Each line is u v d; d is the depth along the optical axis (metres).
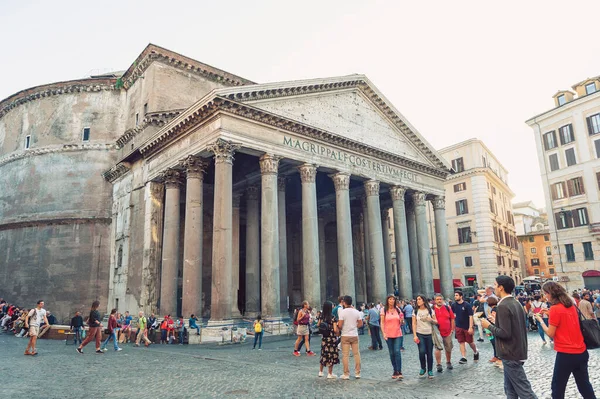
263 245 23.22
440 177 36.91
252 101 23.75
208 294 32.44
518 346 6.25
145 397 8.72
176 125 25.12
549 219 43.38
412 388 9.26
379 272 28.73
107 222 34.88
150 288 27.09
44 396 8.84
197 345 19.78
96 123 37.06
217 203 21.72
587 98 40.66
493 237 46.62
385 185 32.62
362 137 30.20
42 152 37.72
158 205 28.64
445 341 11.59
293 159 25.30
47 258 35.03
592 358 13.27
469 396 8.45
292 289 39.47
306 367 12.59
